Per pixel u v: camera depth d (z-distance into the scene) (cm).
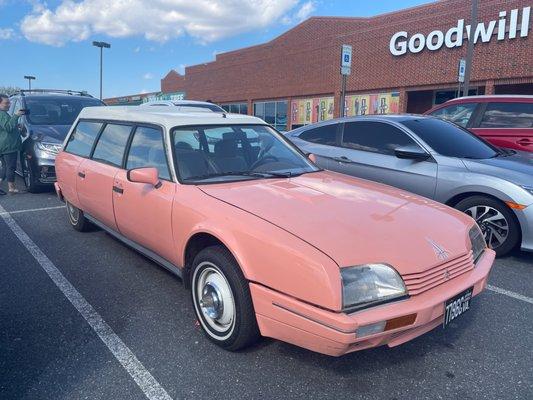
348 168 600
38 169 810
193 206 324
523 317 360
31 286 415
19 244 533
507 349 313
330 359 298
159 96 4744
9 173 833
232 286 287
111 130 471
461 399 261
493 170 493
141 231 391
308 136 675
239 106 3419
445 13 1936
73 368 288
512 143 724
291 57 2827
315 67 2650
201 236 319
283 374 282
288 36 2827
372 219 294
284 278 258
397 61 2161
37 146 813
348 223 284
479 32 1820
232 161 390
